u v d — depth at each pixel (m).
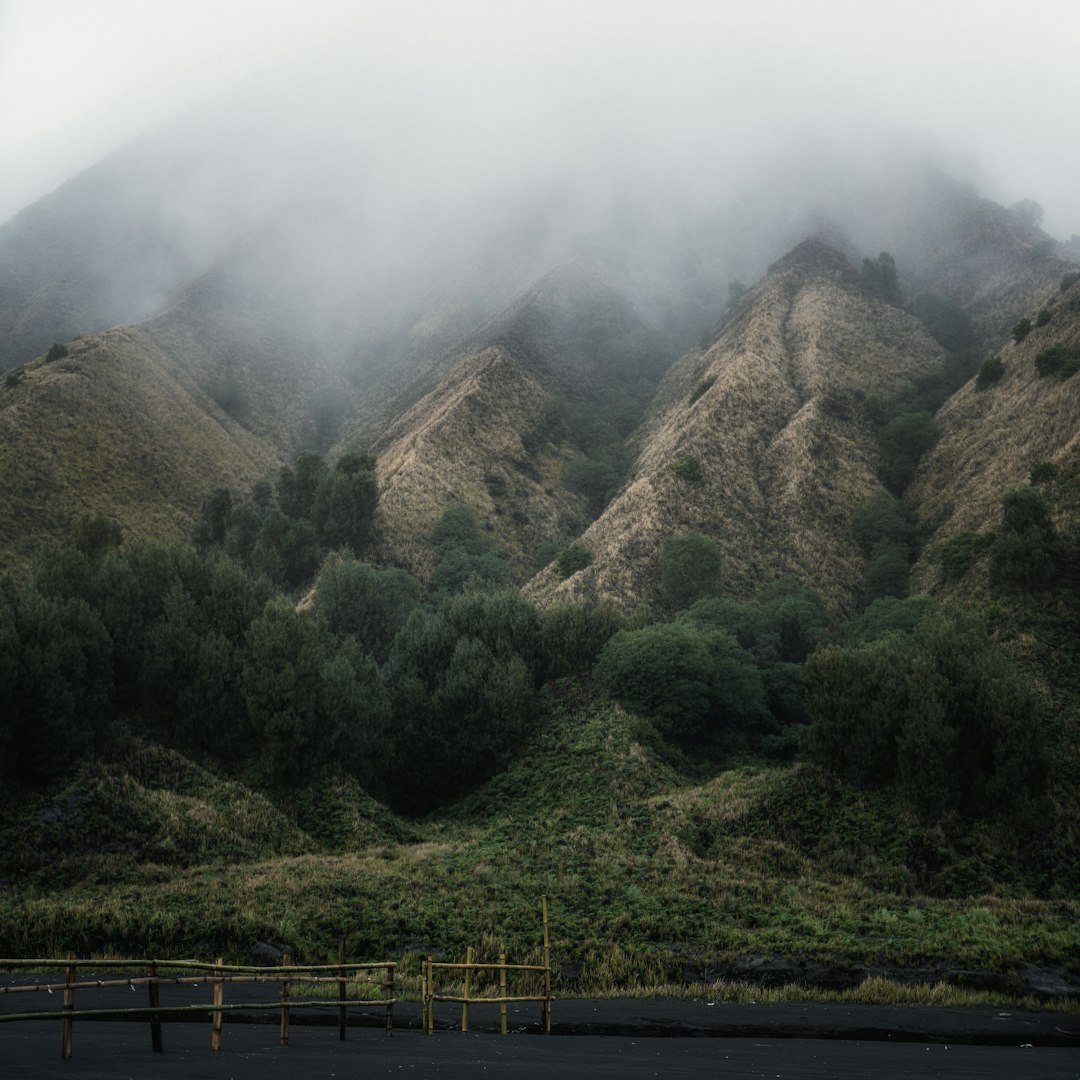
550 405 170.62
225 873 48.28
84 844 50.72
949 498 118.50
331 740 65.69
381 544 128.88
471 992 32.34
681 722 76.50
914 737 59.28
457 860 52.34
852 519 122.88
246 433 186.62
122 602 69.25
